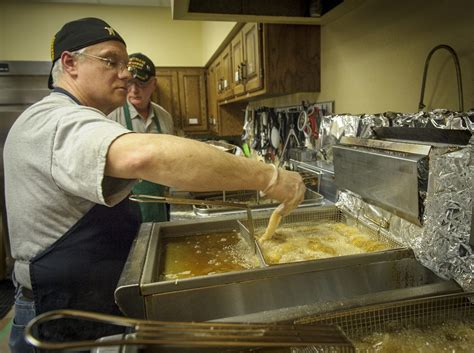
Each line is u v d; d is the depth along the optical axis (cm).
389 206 92
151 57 398
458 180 70
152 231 107
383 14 131
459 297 64
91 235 94
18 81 340
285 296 76
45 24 365
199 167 69
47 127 76
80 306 96
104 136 66
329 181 146
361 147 100
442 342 59
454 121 75
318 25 185
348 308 60
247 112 291
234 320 56
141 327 39
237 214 129
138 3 377
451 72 102
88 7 375
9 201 91
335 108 174
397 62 125
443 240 75
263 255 94
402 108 124
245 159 80
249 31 206
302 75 189
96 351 51
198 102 398
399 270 82
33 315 97
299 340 43
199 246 107
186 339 39
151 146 66
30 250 91
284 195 87
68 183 72
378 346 58
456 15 99
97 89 99
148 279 74
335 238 109
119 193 73
